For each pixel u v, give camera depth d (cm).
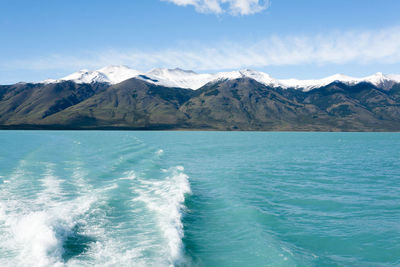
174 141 11288
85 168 3519
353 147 8881
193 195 2403
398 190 2702
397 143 11406
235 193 2514
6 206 1850
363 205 2177
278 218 1828
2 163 3966
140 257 1173
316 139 14800
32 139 10962
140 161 4316
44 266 1054
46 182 2650
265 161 4972
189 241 1429
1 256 1119
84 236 1380
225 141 11812
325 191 2641
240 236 1500
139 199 2053
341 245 1443
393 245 1448
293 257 1267
